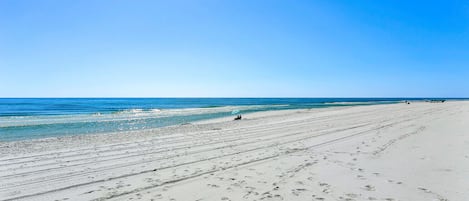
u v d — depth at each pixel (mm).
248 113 32469
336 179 6227
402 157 8141
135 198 5285
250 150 9695
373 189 5555
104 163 8070
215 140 11953
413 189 5508
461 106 41156
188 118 26875
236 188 5742
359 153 8875
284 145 10547
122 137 13453
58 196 5488
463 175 6273
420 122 17531
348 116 24125
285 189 5629
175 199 5195
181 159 8453
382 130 14133
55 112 37875
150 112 37594
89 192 5668
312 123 18453
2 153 9672
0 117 27812
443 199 4980
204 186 5898
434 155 8227
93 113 35594
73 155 9219
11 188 5973
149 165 7773
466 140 10398
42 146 11023
